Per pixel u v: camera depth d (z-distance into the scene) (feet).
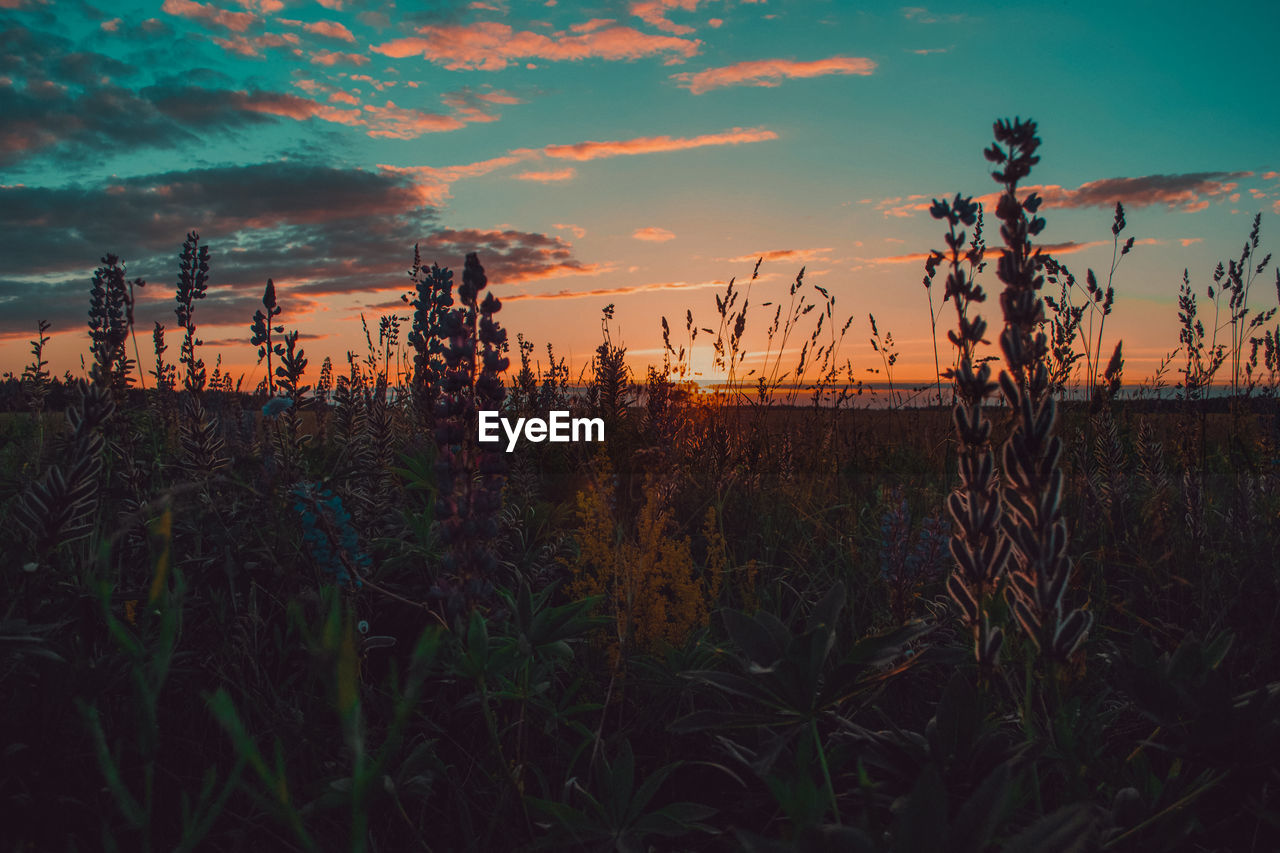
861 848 3.56
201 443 9.98
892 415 20.88
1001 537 5.24
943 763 5.13
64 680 5.98
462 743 7.71
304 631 3.69
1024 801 5.16
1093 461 14.66
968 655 5.98
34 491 6.23
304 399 10.19
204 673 7.24
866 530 13.24
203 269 13.17
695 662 7.80
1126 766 5.81
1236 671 8.54
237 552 8.64
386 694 6.98
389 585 8.95
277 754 3.69
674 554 8.75
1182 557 10.69
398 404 19.65
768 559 12.46
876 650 5.43
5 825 5.37
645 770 7.38
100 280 11.21
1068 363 15.99
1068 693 5.64
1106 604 9.58
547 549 10.61
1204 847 5.22
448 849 5.90
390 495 11.59
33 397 18.71
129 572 8.34
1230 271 17.63
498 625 7.89
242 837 5.56
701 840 6.28
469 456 6.67
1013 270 4.82
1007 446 4.86
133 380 11.09
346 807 5.90
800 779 4.25
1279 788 5.05
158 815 6.01
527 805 5.64
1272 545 11.43
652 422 14.94
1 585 7.06
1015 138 4.89
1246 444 16.42
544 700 6.79
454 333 6.60
